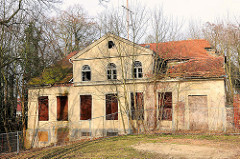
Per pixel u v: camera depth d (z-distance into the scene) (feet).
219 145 40.42
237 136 49.62
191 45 79.30
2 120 76.28
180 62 70.44
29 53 70.23
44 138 72.43
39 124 75.10
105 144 47.91
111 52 70.13
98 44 71.46
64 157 38.40
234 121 57.82
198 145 40.93
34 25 56.03
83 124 70.95
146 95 65.31
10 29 51.55
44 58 68.54
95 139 59.21
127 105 64.34
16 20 52.08
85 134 70.28
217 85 61.26
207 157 32.58
